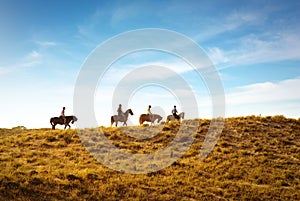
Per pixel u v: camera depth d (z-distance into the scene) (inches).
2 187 652.7
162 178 844.6
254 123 1346.0
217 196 750.5
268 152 1050.7
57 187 708.7
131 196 709.9
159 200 702.5
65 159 998.4
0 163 892.0
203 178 855.1
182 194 746.8
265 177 860.6
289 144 1135.0
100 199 678.5
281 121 1381.6
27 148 1112.2
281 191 785.6
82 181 765.3
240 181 847.1
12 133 1473.9
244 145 1106.7
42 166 901.8
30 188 672.4
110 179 800.3
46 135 1267.2
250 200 735.1
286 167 936.3
